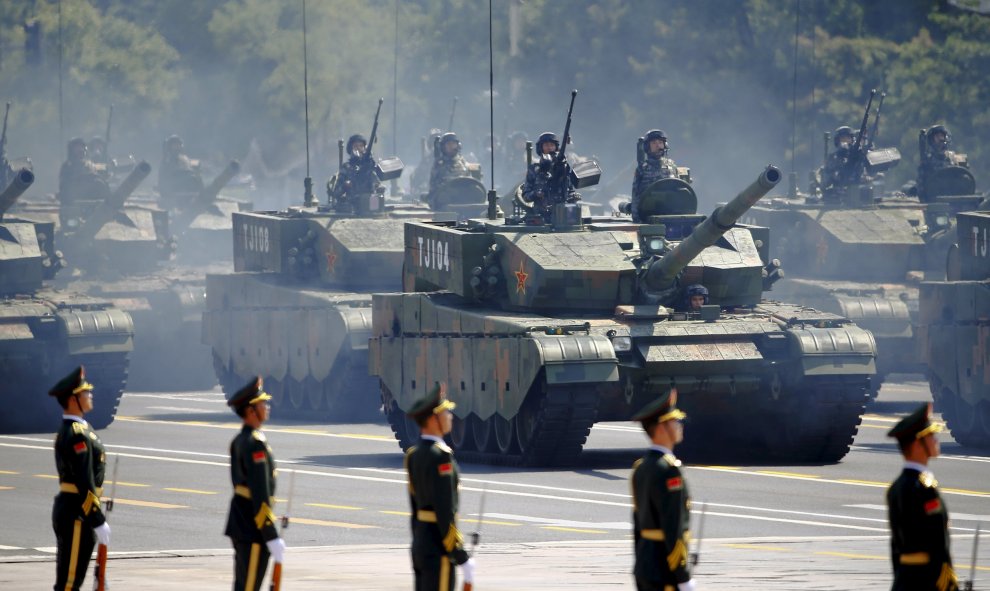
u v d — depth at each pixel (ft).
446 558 179.32
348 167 589.73
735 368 389.19
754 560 247.91
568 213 422.82
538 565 242.99
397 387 444.14
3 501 334.85
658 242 409.08
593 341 374.22
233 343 604.49
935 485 161.79
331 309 528.22
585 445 447.01
